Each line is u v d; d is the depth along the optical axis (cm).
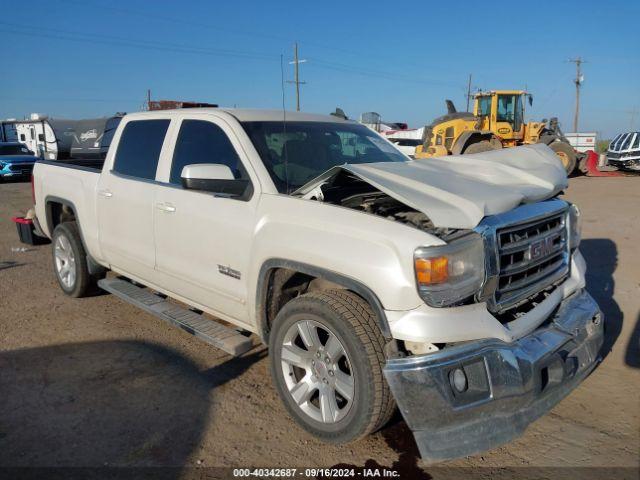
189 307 501
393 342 282
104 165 509
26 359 432
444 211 275
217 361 427
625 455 304
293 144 398
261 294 348
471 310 281
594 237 861
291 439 324
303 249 313
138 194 450
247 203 361
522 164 367
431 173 325
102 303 563
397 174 313
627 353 429
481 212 279
